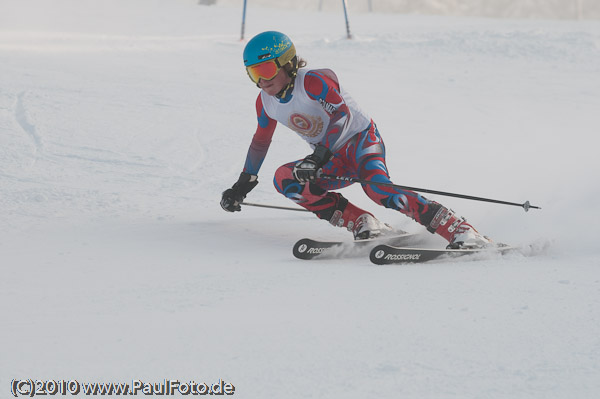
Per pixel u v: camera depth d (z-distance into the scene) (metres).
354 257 15.70
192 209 19.58
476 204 20.42
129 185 21.64
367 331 9.98
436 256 14.89
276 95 16.16
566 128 32.28
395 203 15.78
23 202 19.36
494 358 8.95
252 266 14.37
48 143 25.77
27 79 36.69
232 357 9.03
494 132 31.28
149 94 35.03
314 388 8.12
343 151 16.59
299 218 19.19
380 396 7.91
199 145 26.73
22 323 10.52
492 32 55.31
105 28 67.12
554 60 48.69
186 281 13.02
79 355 9.13
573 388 8.07
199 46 53.94
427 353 9.13
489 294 11.89
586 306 11.04
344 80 41.47
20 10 80.00
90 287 12.61
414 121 32.84
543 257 15.36
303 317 10.67
